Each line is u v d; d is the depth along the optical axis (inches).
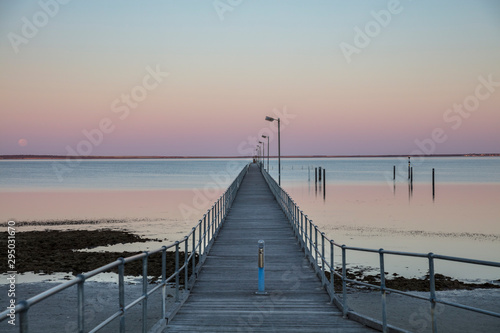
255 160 5940.0
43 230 1429.6
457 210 1878.7
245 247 673.0
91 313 568.7
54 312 570.9
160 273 819.4
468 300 667.4
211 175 6087.6
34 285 736.3
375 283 772.0
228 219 943.7
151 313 564.4
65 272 839.1
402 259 970.1
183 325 317.7
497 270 868.0
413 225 1455.5
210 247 666.8
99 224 1567.4
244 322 326.0
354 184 3774.6
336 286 747.4
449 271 864.9
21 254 1002.7
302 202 2223.2
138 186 3695.9
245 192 1553.9
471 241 1181.7
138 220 1669.5
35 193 3002.0
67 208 2079.2
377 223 1498.5
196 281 484.1
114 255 989.8
